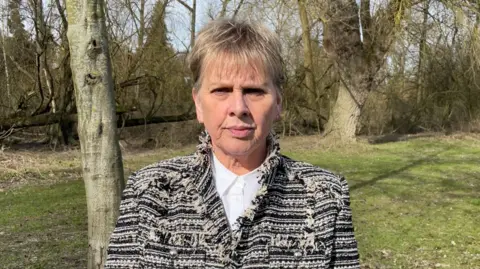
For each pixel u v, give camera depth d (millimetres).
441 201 7863
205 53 1287
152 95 14578
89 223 3387
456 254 5301
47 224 6305
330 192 1373
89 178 3334
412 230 6215
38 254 5133
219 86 1276
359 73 13828
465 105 17156
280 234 1305
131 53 13109
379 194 8375
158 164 1424
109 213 3348
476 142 15250
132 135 14695
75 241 5598
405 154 13117
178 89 14422
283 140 15297
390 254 5297
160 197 1326
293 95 15688
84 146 3324
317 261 1287
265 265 1269
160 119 14047
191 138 14633
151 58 13867
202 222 1294
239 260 1271
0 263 4844
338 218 1353
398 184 9203
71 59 3279
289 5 10250
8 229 6066
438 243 5680
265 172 1339
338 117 14477
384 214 7039
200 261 1262
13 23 12492
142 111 14062
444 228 6312
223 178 1372
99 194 3324
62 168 10438
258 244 1283
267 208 1322
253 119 1287
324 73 16141
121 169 3422
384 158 12453
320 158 12430
